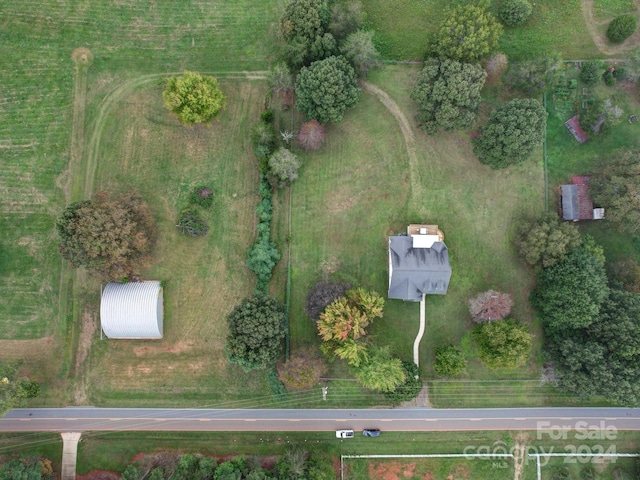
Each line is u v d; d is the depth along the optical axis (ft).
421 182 201.26
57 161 202.08
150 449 195.62
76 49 204.74
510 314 197.47
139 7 205.98
